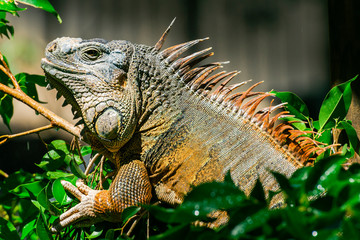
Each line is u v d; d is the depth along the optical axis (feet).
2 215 28.32
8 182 23.63
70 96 20.20
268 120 20.15
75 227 20.04
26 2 22.82
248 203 9.64
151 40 49.83
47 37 49.93
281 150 19.70
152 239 9.97
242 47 48.91
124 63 19.94
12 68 46.80
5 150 45.03
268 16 48.55
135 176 19.42
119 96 19.58
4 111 25.61
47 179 22.94
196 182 19.31
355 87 22.54
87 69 19.72
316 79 47.47
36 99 25.95
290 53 48.16
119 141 19.61
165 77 20.51
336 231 8.91
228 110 20.33
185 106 20.25
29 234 22.11
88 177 22.00
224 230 9.82
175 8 49.60
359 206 8.95
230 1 49.01
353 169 10.55
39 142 45.55
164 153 19.90
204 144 19.66
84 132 20.35
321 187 10.30
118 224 19.86
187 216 9.75
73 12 50.11
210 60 49.19
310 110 46.70
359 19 22.56
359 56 22.53
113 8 49.80
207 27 49.42
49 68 19.81
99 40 20.30
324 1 47.39
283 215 9.39
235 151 19.47
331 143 22.95
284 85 48.14
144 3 49.65
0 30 27.09
